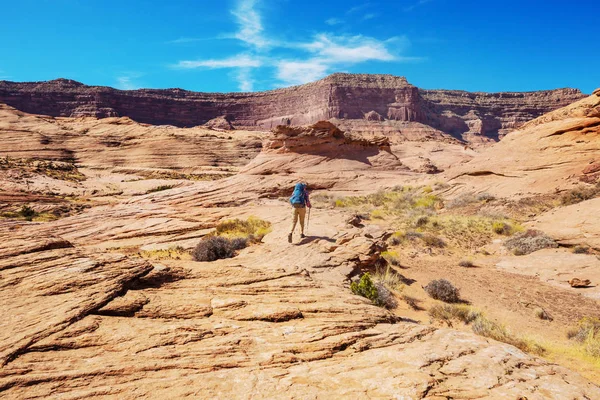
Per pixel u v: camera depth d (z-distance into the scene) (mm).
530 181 27625
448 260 16609
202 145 115500
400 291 10844
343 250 11094
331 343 4555
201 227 19156
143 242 17359
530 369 4148
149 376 3586
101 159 102312
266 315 5227
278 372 3852
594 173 24609
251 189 35750
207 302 5508
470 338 5012
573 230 17719
